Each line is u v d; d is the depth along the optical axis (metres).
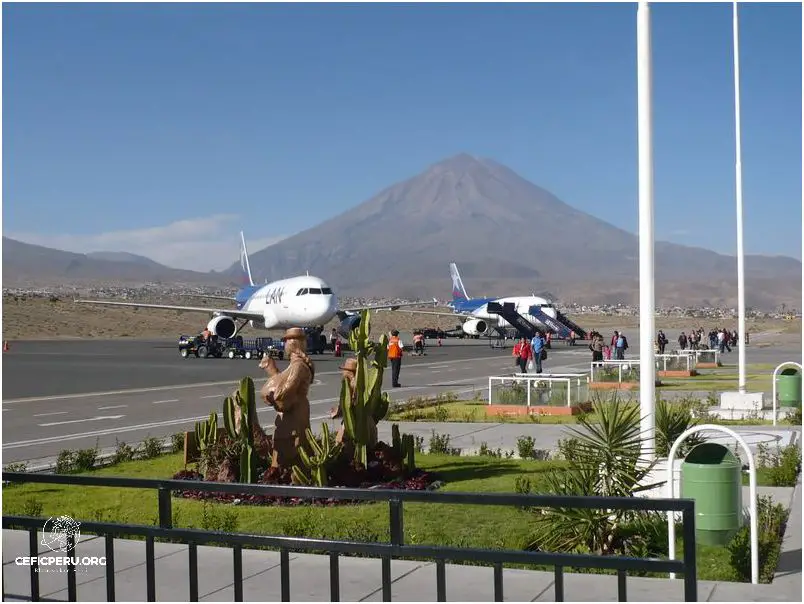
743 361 26.34
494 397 28.12
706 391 35.03
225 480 14.78
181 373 47.88
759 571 9.48
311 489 6.99
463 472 16.61
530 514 12.45
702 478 9.95
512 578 9.00
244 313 70.56
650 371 12.35
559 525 10.74
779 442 19.20
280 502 13.70
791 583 8.88
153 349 80.94
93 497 14.73
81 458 18.27
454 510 13.07
